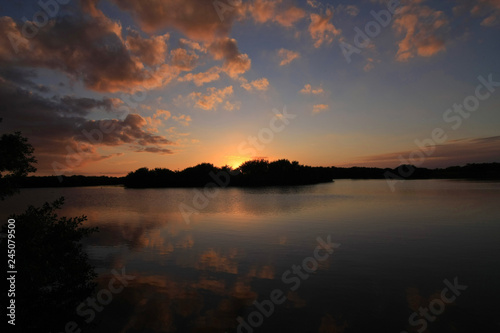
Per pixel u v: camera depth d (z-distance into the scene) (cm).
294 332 801
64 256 841
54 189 12525
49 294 815
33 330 735
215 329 819
